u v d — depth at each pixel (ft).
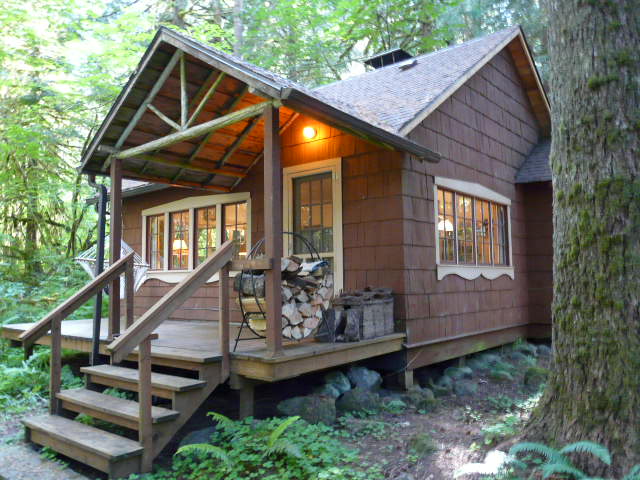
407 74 27.76
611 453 9.65
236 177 24.06
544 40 44.16
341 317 16.88
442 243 22.21
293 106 13.65
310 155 22.07
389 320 18.65
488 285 25.41
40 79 38.91
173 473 11.69
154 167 21.01
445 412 17.28
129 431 14.56
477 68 25.07
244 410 13.99
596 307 10.57
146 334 11.60
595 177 10.88
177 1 46.93
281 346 13.51
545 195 29.96
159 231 29.19
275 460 11.75
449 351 21.86
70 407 14.40
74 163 42.63
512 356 26.35
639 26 11.07
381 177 19.94
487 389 20.90
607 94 10.94
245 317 15.65
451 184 22.90
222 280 13.83
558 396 11.04
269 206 13.67
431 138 21.98
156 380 13.26
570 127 11.44
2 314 30.19
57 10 37.70
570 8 11.64
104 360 18.12
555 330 11.43
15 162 39.19
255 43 51.88
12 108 38.73
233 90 18.08
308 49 52.75
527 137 31.99
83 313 32.65
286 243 22.44
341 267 20.74
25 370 19.58
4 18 35.06
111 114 17.51
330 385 17.12
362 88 27.84
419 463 11.62
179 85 17.35
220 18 50.80
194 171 22.40
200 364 13.35
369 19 48.78
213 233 26.04
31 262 39.24
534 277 29.91
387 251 19.57
